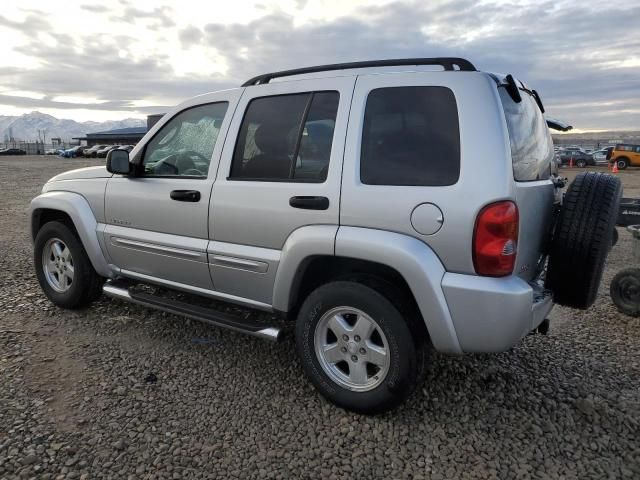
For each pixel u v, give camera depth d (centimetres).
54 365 344
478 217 246
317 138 299
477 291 248
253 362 356
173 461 251
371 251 267
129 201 382
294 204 296
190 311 354
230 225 327
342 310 290
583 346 392
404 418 291
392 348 274
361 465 252
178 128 371
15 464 244
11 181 2014
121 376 332
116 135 8769
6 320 420
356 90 290
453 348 261
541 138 321
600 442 271
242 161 329
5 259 635
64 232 425
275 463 252
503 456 260
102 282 439
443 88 266
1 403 295
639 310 446
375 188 271
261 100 329
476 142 252
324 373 300
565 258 292
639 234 454
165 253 363
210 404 302
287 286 306
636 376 345
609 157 3706
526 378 339
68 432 270
